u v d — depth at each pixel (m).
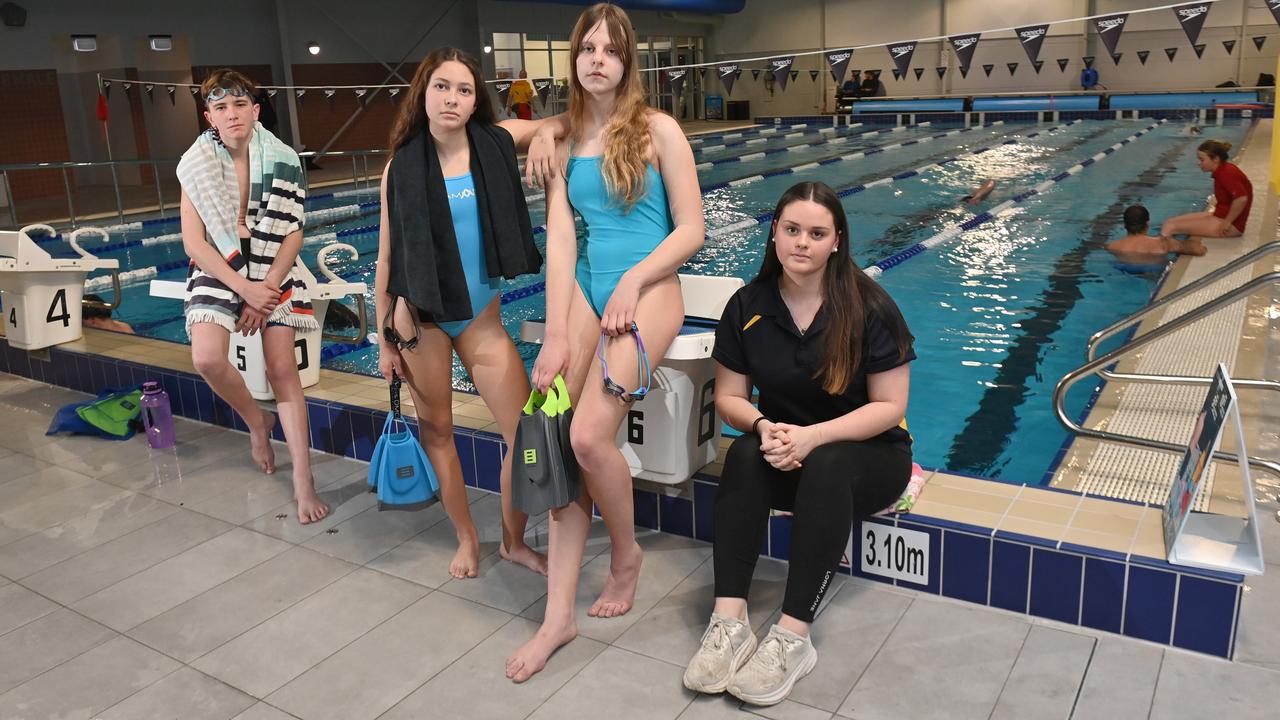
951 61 21.88
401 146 2.33
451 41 17.92
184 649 2.29
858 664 2.11
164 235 9.77
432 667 2.19
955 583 2.35
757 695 1.96
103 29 13.12
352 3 16.12
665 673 2.12
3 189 12.23
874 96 22.53
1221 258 6.01
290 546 2.81
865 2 22.30
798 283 2.19
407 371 2.48
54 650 2.30
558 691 2.07
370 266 7.99
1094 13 20.30
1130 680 2.00
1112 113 18.77
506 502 2.56
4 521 3.03
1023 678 2.03
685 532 2.79
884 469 2.23
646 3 19.88
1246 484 2.06
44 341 4.38
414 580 2.60
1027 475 3.36
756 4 23.50
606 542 2.78
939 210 9.18
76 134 13.71
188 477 3.35
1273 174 3.12
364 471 3.39
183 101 14.62
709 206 10.40
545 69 20.03
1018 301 5.60
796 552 2.07
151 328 6.25
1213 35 19.38
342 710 2.04
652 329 2.17
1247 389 3.53
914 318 5.34
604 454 2.15
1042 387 4.20
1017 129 17.92
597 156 2.18
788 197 2.12
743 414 2.24
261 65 15.22
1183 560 2.09
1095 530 2.28
